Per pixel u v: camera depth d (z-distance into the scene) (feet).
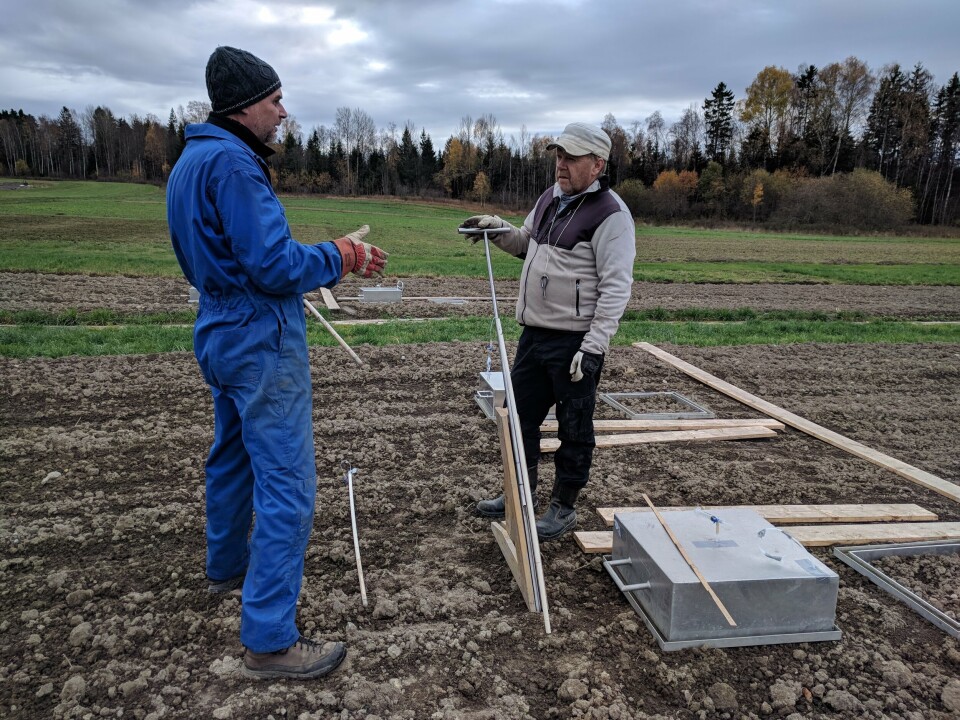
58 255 62.28
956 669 9.14
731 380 24.62
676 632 8.97
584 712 7.93
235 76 7.69
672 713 8.07
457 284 55.88
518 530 9.87
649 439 17.51
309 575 10.51
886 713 8.25
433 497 13.44
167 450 15.46
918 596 10.67
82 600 9.65
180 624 9.16
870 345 32.58
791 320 43.39
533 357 11.44
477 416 18.70
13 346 24.50
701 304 49.47
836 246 128.26
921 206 217.15
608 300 10.54
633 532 10.12
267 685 8.12
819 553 12.10
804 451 17.60
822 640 9.41
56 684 8.07
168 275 52.31
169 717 7.59
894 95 252.01
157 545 11.23
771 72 266.57
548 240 11.15
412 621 9.50
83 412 17.89
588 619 9.70
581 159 10.41
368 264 8.46
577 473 11.68
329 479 14.15
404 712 7.77
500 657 8.79
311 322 33.71
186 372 21.68
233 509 9.41
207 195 7.41
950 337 36.96
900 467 16.22
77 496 12.99
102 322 33.71
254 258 7.31
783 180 217.36
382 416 18.44
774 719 8.06
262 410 7.82
